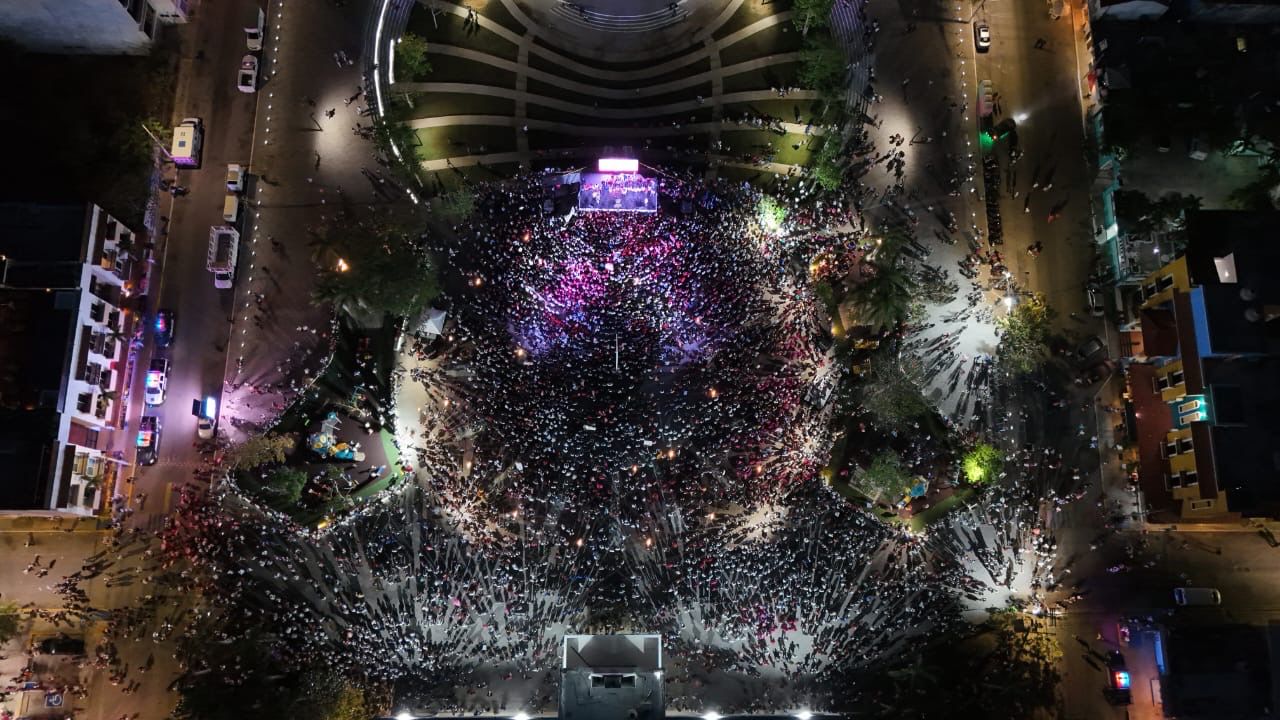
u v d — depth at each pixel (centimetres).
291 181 6097
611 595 5538
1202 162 6125
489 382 5744
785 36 6369
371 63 6238
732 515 5631
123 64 6159
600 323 5816
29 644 5347
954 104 6300
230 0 6316
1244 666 5238
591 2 6391
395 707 5359
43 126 6009
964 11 6381
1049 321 5953
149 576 5459
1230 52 6122
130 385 5728
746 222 6000
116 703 5294
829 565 5591
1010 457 5778
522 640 5466
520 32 6369
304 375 5816
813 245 5978
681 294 5850
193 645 5181
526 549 5562
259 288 5925
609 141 6241
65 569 5450
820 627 5522
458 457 5659
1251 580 5638
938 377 5906
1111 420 5825
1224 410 5050
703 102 6294
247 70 6128
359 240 5659
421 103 6222
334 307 5747
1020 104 6306
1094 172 6188
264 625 5359
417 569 5528
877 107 6272
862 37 6353
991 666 5428
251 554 5488
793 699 5453
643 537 5591
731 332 5822
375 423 5578
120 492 5559
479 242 5997
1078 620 5559
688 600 5528
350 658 5356
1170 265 5444
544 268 5909
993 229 6088
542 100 6288
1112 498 5731
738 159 6200
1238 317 5078
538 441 5653
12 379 5025
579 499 5600
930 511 5622
